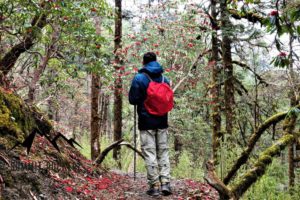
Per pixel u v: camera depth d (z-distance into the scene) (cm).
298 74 638
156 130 506
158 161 513
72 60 763
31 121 471
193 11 1083
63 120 2159
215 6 921
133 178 655
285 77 773
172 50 1123
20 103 458
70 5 606
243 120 934
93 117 1028
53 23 694
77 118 2242
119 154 1086
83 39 714
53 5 595
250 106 939
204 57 1291
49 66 923
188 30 1118
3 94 429
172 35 1127
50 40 743
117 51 1055
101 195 435
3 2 564
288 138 442
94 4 680
